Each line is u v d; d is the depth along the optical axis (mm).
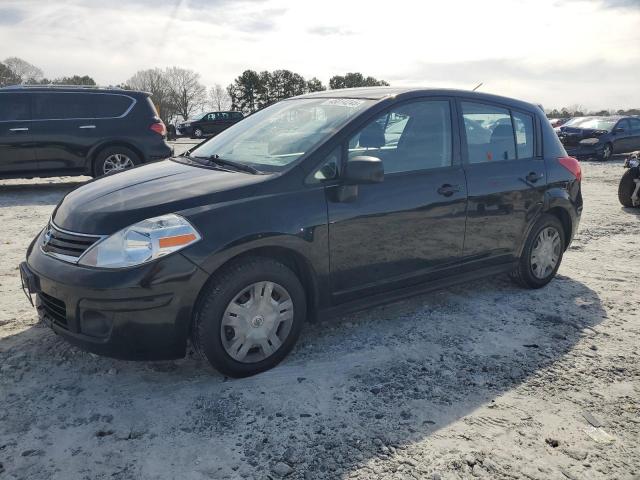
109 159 9953
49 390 3016
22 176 9469
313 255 3273
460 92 4227
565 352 3643
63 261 2936
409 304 4430
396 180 3684
